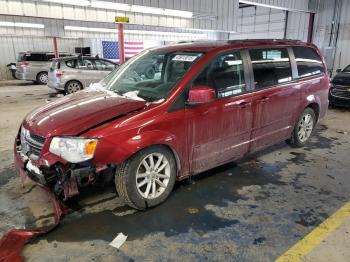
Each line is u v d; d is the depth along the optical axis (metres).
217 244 2.47
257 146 3.88
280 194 3.29
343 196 3.25
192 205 3.06
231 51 3.43
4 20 14.89
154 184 2.96
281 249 2.40
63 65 10.52
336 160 4.28
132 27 17.66
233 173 3.81
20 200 3.16
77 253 2.37
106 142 2.56
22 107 8.75
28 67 15.38
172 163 3.05
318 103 4.70
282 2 13.77
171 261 2.28
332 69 15.27
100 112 2.75
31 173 2.78
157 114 2.81
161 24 12.87
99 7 10.76
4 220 2.81
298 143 4.68
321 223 2.75
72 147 2.52
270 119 3.91
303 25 16.92
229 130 3.41
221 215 2.88
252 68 3.61
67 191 2.60
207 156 3.31
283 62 4.05
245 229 2.66
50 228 2.64
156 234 2.60
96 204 3.07
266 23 19.05
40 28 16.45
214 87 3.22
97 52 21.58
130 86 3.44
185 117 2.97
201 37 20.16
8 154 4.53
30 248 2.42
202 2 13.34
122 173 2.75
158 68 3.40
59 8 10.57
